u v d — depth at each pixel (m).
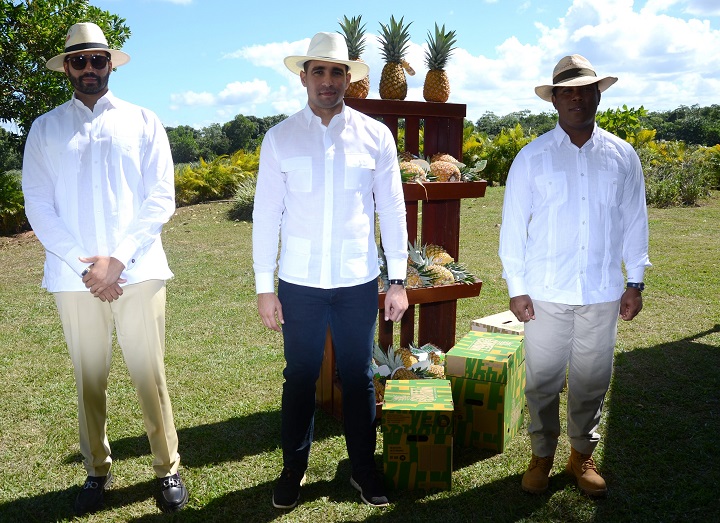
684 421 3.45
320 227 2.51
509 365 3.16
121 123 2.53
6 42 10.38
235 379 4.23
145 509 2.70
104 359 2.61
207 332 5.36
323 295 2.55
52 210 2.46
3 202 11.64
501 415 3.14
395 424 2.77
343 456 3.16
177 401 3.86
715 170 16.78
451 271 3.78
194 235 10.86
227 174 15.87
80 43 2.41
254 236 2.59
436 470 2.80
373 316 2.65
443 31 3.67
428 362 3.65
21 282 7.52
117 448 3.24
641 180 2.65
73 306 2.51
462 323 5.50
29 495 2.82
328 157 2.48
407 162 3.58
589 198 2.53
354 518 2.62
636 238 2.67
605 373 2.67
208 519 2.63
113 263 2.39
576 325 2.63
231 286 7.12
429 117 3.94
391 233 2.70
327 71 2.40
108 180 2.48
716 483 2.82
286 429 2.71
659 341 4.84
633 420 3.46
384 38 3.58
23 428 3.50
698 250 8.62
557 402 2.76
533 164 2.59
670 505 2.66
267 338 5.18
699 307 5.82
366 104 3.39
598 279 2.56
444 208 3.98
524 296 2.64
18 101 10.77
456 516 2.62
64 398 3.91
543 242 2.59
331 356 3.59
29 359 4.66
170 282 7.36
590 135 2.56
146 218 2.51
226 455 3.17
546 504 2.69
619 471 2.94
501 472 2.98
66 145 2.45
